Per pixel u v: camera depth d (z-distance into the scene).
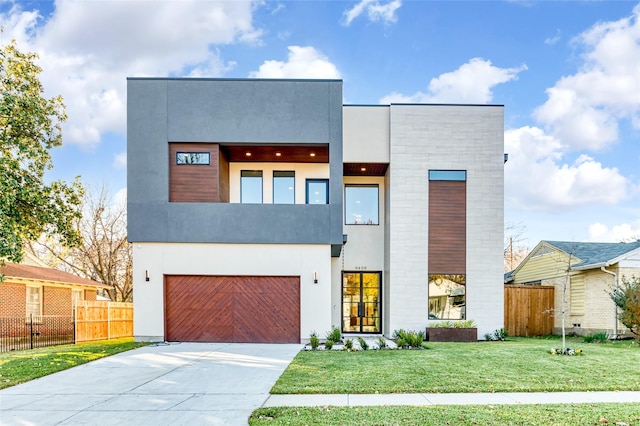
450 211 13.99
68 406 6.00
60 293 19.41
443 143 14.12
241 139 12.90
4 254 11.66
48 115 14.27
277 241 12.57
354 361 8.96
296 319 12.48
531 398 6.13
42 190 13.55
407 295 13.74
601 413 5.27
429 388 6.65
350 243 15.12
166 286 12.52
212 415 5.48
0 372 8.15
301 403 5.92
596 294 14.66
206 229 12.58
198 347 11.41
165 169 12.70
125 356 10.02
